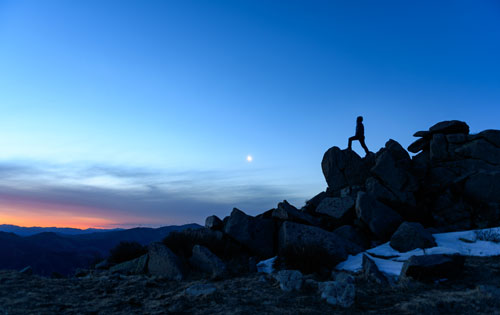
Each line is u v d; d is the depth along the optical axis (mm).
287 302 7176
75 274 11281
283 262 10883
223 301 7234
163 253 10766
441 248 10531
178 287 8773
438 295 7395
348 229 14125
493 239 11781
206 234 13562
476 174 16875
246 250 13000
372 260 10031
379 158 17578
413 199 16438
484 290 7477
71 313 6180
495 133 18422
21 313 5891
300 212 15250
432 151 19844
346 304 6949
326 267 10531
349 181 18906
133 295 7801
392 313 6496
